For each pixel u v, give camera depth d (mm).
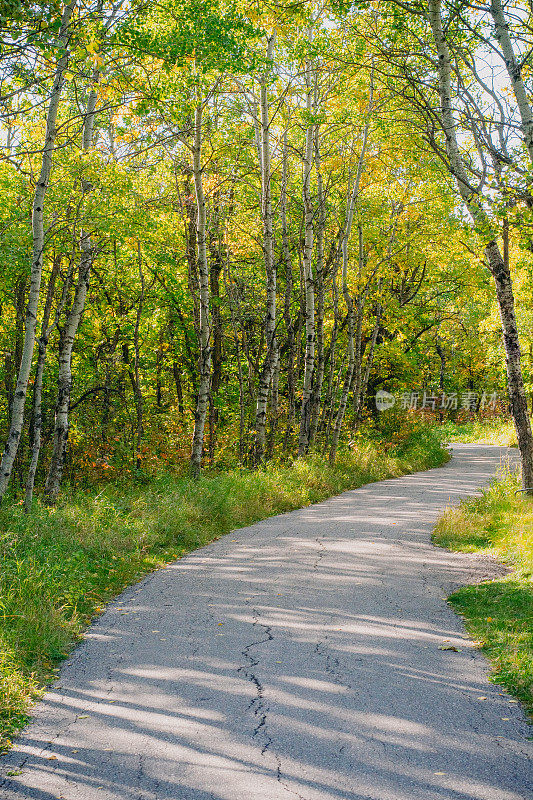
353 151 20781
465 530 10969
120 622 6781
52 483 14555
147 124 14125
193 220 19688
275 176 21125
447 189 17453
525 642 5816
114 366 24578
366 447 24250
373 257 24031
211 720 4410
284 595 7695
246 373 29125
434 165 16406
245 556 10023
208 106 16891
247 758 3891
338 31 15992
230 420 27750
